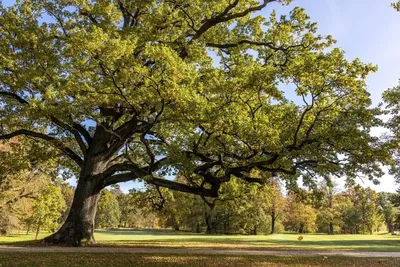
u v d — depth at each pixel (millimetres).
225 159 17703
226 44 21906
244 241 28766
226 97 14812
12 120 18625
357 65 13094
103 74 14188
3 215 36500
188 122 15039
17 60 15352
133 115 17438
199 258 14422
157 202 25656
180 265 12641
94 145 20078
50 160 23297
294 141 14742
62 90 13164
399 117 16609
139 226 91125
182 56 19109
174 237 35000
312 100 14164
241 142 16500
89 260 12961
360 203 79438
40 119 17469
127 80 12953
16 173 23094
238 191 21859
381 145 14875
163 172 16250
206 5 20266
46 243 18031
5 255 13547
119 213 84625
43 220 29844
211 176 16922
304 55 15719
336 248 22812
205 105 14148
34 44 15758
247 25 21828
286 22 19375
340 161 15547
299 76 13422
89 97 13109
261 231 54906
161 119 15672
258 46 21594
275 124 15586
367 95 14133
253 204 45250
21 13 17594
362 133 14336
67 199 69812
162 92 12930
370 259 15891
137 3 19812
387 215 85250
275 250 19406
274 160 15094
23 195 36312
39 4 18234
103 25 16188
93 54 12688
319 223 70938
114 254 14688
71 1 18438
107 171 18828
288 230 87750
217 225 56625
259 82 13656
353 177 15570
